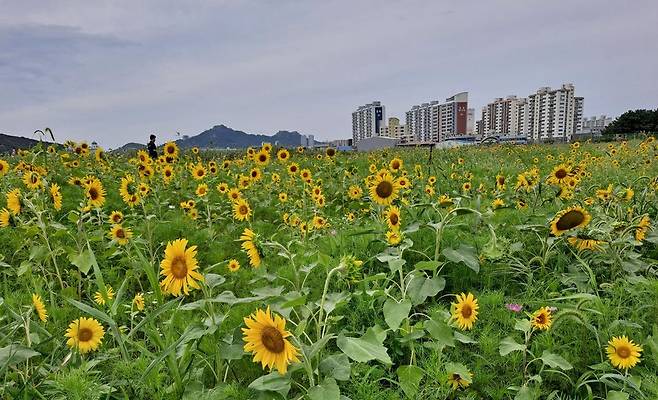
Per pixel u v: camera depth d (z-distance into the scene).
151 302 3.76
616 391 2.39
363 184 11.12
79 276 4.12
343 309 3.45
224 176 13.64
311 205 8.53
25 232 4.12
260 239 3.05
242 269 4.92
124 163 14.51
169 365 2.31
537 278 4.06
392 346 2.99
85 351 2.60
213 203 9.37
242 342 2.52
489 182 10.78
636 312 3.13
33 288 4.19
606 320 3.05
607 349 2.54
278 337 1.96
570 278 3.79
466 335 3.06
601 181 9.47
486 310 3.43
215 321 2.42
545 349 2.89
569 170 7.01
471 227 4.91
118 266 4.79
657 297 3.30
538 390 2.45
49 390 2.31
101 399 2.37
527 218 5.22
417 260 4.32
